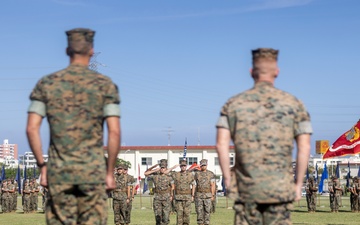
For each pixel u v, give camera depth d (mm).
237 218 7645
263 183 7469
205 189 25578
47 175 7523
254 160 7512
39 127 7559
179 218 24859
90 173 7426
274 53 7773
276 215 7500
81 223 7508
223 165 7676
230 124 7676
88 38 7699
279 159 7520
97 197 7492
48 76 7605
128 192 27281
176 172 24984
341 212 41219
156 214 24766
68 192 7449
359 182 41562
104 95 7539
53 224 7520
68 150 7438
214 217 34031
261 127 7539
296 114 7633
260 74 7773
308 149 7629
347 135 33406
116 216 27312
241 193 7570
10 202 43969
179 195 24766
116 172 27625
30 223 30125
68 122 7453
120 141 7562
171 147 108875
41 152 7586
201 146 107688
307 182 41094
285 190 7469
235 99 7711
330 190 41531
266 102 7609
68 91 7504
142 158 109250
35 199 44031
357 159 161500
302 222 30281
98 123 7539
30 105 7578
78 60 7680
